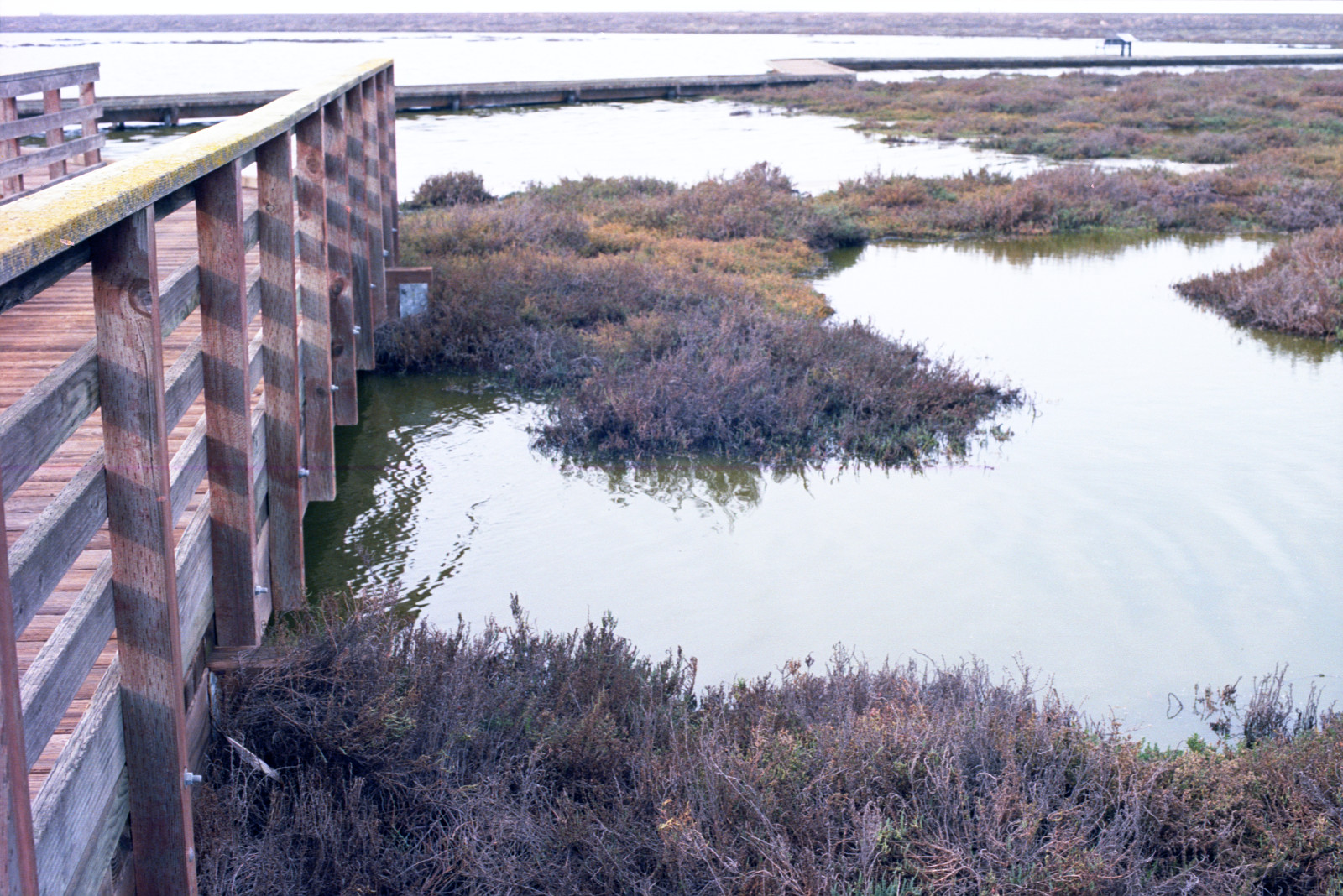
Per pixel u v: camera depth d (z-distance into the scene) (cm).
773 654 504
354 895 316
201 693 362
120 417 247
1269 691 459
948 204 1870
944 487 720
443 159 2358
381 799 362
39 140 2394
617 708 422
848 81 4509
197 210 346
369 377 954
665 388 812
